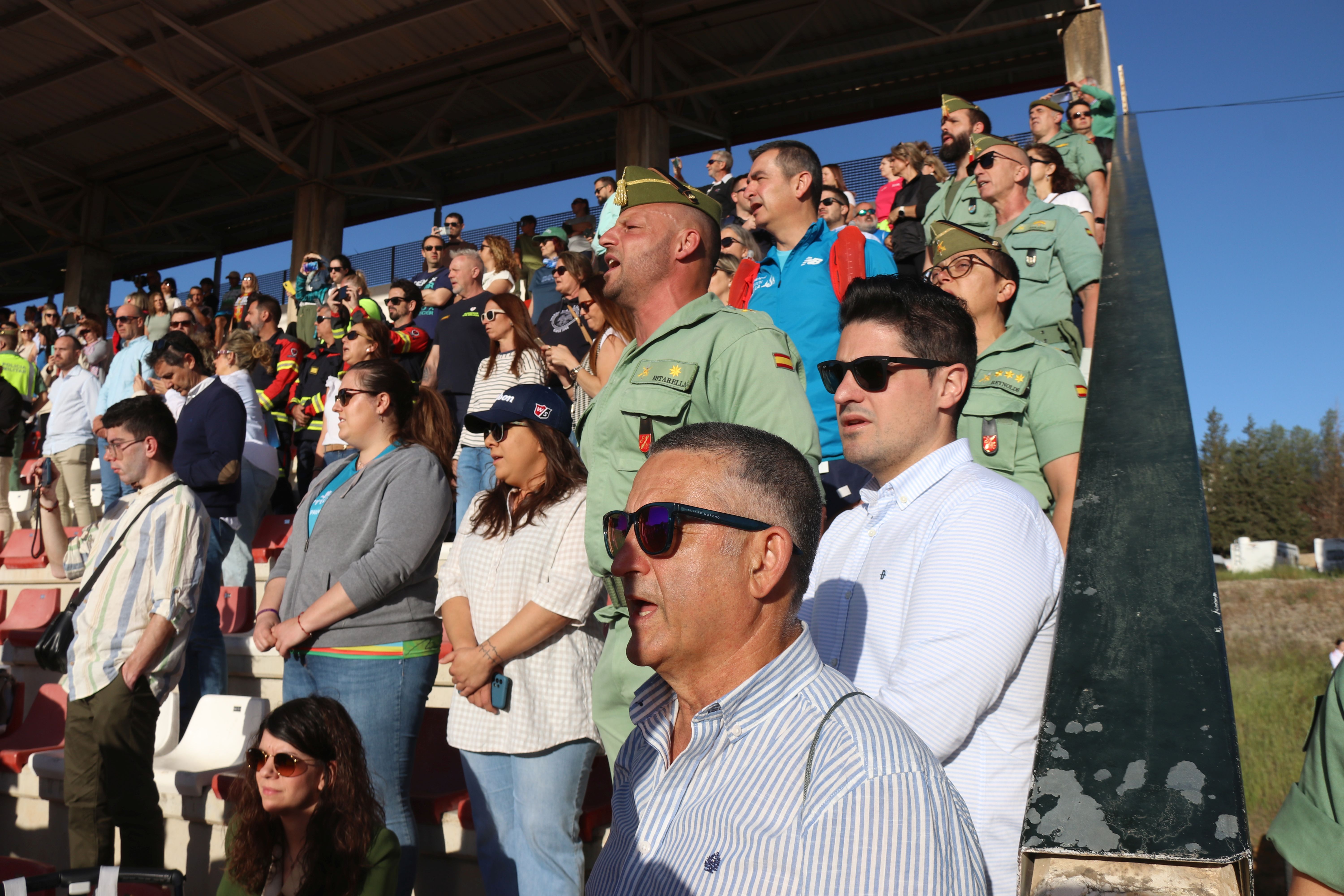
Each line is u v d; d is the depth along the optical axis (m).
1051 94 7.02
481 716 2.88
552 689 2.81
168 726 4.52
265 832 2.86
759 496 1.31
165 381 6.14
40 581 6.84
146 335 10.34
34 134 18.80
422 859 3.52
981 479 1.70
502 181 19.70
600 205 12.88
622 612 2.33
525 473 3.04
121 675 3.55
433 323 7.21
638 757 1.45
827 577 1.83
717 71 16.20
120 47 14.70
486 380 5.14
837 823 1.10
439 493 3.41
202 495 4.84
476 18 15.05
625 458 2.31
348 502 3.38
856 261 3.31
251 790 2.86
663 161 15.52
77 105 17.62
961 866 1.10
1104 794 0.80
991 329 2.80
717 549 1.30
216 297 14.89
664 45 15.59
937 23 14.35
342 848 2.82
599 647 2.94
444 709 4.26
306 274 12.01
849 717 1.21
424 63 16.39
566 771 2.80
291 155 19.19
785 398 2.17
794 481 1.34
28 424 10.89
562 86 16.94
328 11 14.85
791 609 1.33
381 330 6.07
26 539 7.18
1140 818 0.77
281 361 7.90
